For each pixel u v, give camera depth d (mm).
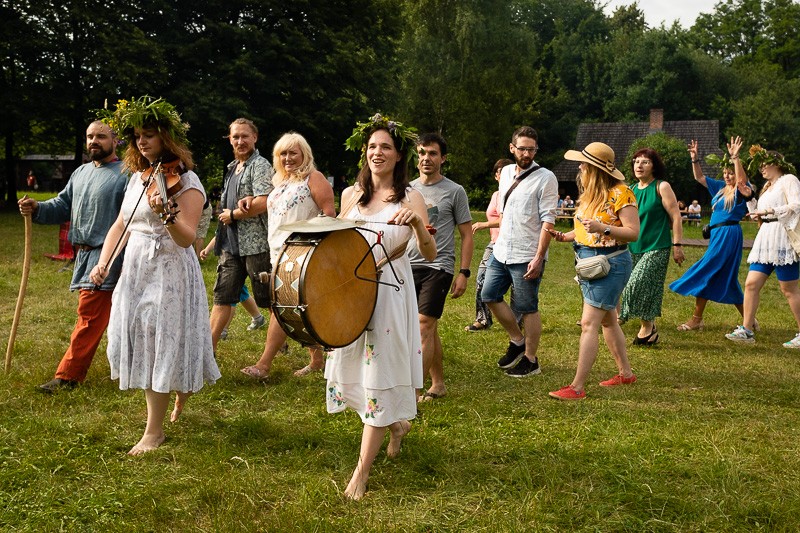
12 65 26969
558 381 6488
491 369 6883
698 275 8914
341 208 4445
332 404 4176
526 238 6523
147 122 4527
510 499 3910
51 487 3938
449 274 5793
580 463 4367
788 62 76062
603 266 5824
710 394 6059
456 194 5844
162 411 4602
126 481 4043
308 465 4355
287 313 3750
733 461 4391
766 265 8305
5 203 30875
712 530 3619
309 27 28734
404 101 33594
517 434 4945
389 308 4012
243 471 4215
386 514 3727
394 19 31969
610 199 5898
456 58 42469
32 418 4957
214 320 6543
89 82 26281
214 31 26766
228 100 25844
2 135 29484
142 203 4551
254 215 6219
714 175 46812
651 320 8031
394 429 4438
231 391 5844
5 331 7770
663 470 4281
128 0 26344
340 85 28484
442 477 4203
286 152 5867
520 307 6613
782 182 8305
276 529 3480
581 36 70688
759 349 7945
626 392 6121
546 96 60969
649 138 44969
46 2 25609
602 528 3633
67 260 12805
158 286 4520
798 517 3695
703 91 64438
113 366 4609
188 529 3510
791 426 5211
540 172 6527
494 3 42719
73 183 5949
